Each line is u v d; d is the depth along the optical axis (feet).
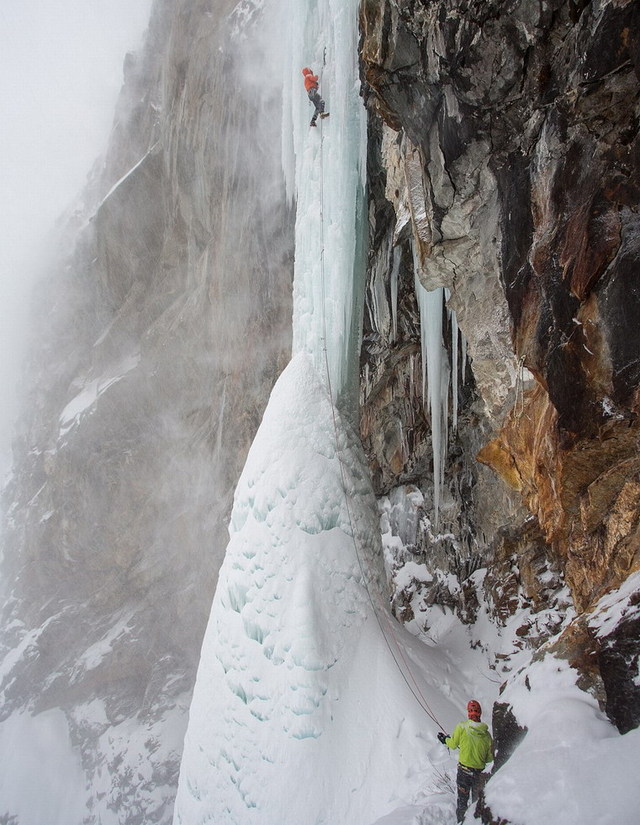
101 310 87.15
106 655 75.05
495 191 20.44
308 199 30.63
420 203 23.52
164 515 72.64
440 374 31.19
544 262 17.95
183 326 67.82
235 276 56.70
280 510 26.78
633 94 14.64
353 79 28.53
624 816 9.50
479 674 28.71
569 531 19.88
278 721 23.88
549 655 15.69
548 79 17.17
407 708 23.80
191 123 59.52
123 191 73.67
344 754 22.93
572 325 16.81
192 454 69.62
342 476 28.27
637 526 16.34
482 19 17.57
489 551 34.47
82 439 77.71
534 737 12.96
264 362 56.49
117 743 68.49
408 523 42.24
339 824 21.52
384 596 29.01
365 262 30.81
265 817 22.80
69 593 84.43
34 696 79.36
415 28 19.90
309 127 30.58
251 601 26.13
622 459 16.87
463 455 37.29
